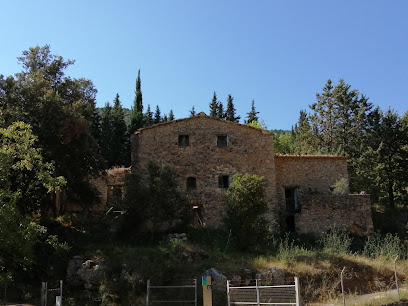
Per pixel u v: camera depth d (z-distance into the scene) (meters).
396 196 39.91
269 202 29.56
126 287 19.56
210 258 22.05
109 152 48.38
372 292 21.36
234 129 30.84
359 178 38.06
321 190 31.69
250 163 30.23
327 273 21.66
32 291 20.36
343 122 51.88
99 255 21.88
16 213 12.84
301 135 56.75
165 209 24.61
